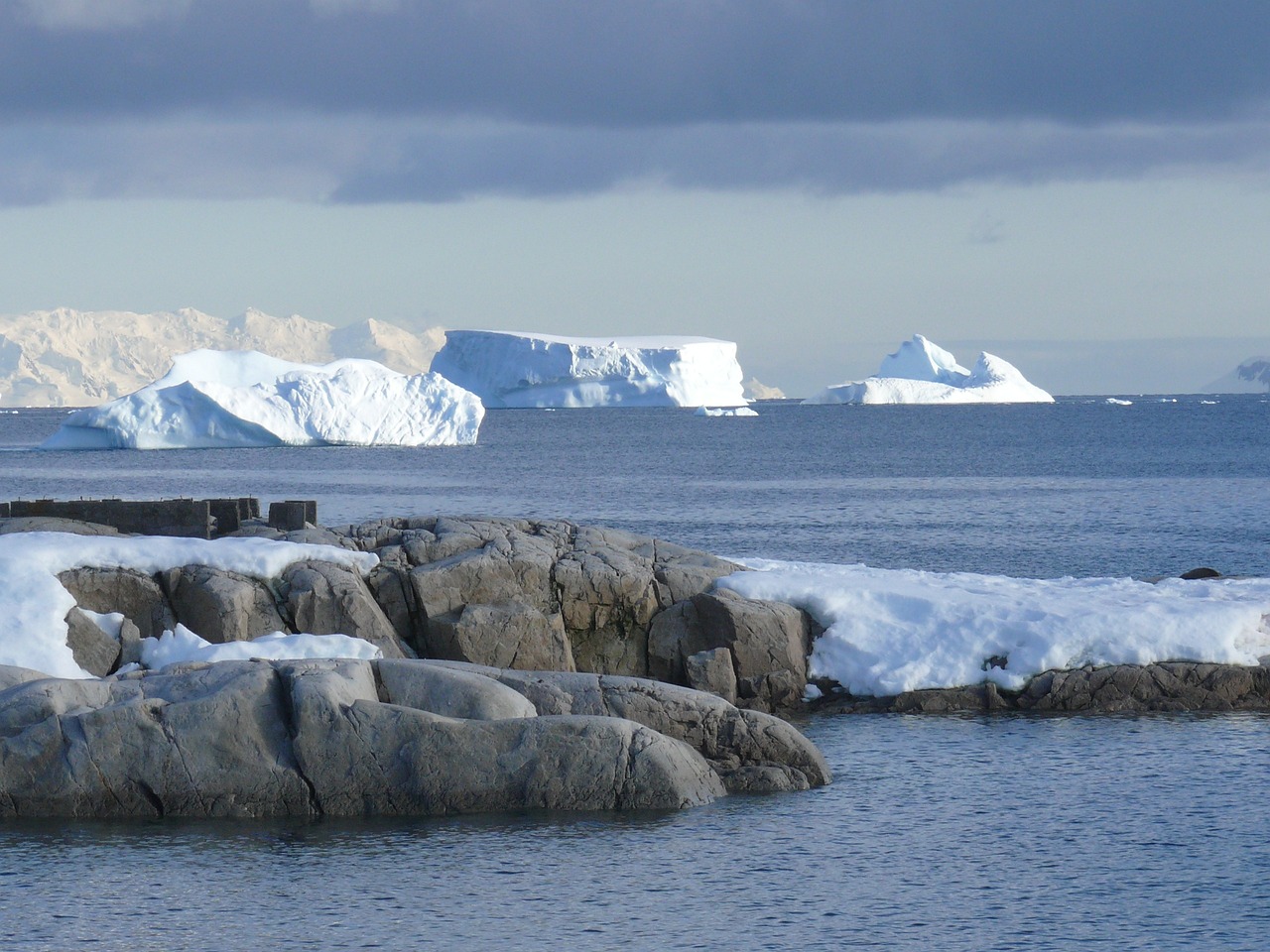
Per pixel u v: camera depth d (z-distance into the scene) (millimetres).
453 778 65750
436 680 69312
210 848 61438
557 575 94812
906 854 61844
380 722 65812
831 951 52094
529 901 56125
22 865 59469
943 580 106562
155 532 112438
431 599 92750
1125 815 67250
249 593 88000
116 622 85188
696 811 66875
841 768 75438
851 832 64562
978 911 55625
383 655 87000
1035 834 64562
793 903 56219
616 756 66750
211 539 93812
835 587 96688
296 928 53625
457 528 101312
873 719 87000
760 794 70000
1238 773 74125
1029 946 52562
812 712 89188
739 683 91000
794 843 62906
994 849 62562
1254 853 62188
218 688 66625
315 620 88438
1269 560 163750
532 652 90875
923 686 90750
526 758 66188
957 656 91562
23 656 80250
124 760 65188
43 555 87562
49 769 65125
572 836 63062
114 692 67750
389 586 93562
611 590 95000
